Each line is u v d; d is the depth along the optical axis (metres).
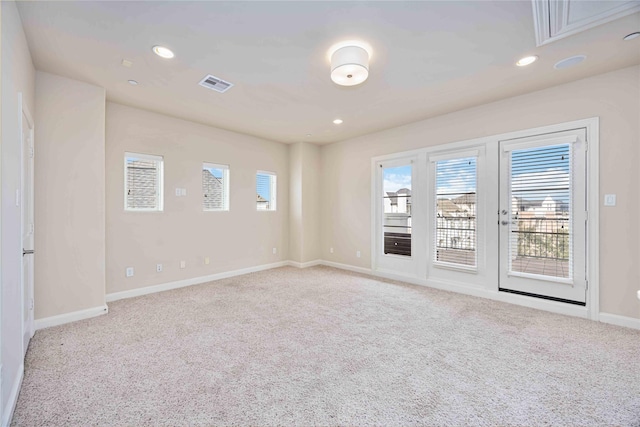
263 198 5.39
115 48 2.34
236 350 2.29
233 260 4.83
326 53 2.42
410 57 2.49
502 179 3.50
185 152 4.20
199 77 2.84
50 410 1.60
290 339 2.49
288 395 1.74
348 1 1.81
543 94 3.18
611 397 1.71
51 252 2.75
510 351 2.27
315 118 4.11
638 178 2.67
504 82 3.00
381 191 4.82
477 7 1.88
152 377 1.92
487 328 2.72
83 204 2.94
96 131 3.03
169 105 3.60
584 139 2.95
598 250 2.88
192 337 2.52
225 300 3.54
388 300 3.55
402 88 3.12
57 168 2.79
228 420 1.53
